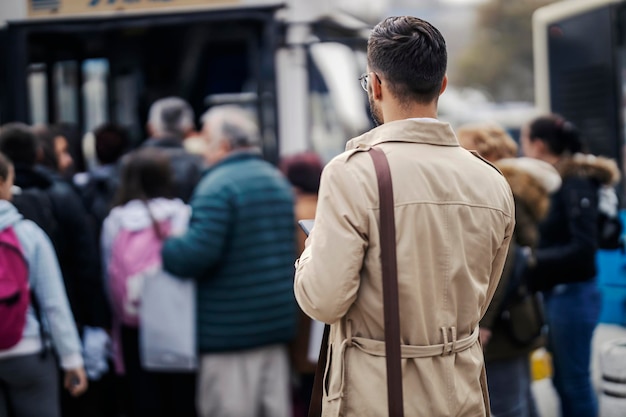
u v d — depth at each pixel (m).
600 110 8.75
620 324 8.13
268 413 5.97
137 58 8.72
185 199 7.02
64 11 8.33
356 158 3.01
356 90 8.88
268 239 5.90
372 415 2.98
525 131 6.09
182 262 5.75
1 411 4.92
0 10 8.41
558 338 5.93
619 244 6.31
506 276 4.71
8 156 5.71
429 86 3.09
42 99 8.52
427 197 2.99
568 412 5.96
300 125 8.10
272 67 8.03
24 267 4.72
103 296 6.38
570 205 5.72
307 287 2.93
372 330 3.01
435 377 3.00
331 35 8.66
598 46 8.75
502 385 4.89
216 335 5.85
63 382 6.37
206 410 5.94
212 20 8.04
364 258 2.99
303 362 6.25
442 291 3.01
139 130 8.83
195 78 8.66
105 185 7.14
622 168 8.51
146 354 5.92
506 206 3.17
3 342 4.68
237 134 5.94
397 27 3.10
